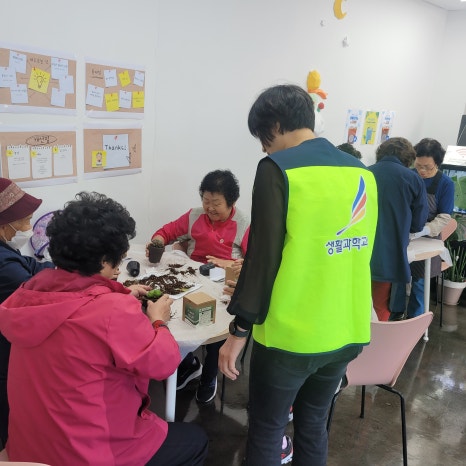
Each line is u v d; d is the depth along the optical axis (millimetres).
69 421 1048
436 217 3043
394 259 2395
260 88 3186
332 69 3713
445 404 2428
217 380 2477
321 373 1346
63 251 1104
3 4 1858
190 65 2715
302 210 1101
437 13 4625
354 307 1282
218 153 3074
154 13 2441
